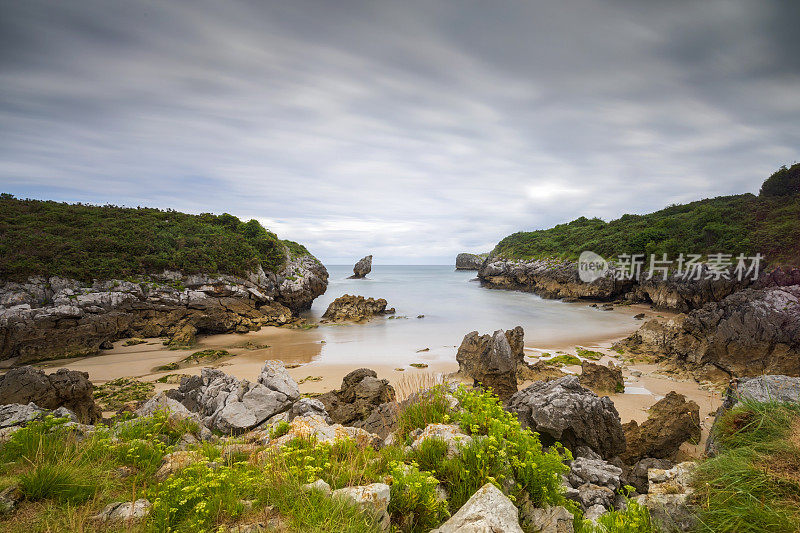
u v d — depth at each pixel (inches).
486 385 917.2
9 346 1424.7
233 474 196.1
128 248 2062.0
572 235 4365.2
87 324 1576.0
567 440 516.7
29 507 174.7
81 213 2438.5
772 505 159.0
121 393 1013.2
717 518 168.6
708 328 1212.5
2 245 1754.4
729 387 299.6
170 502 172.4
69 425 288.5
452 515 173.5
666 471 225.5
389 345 1659.7
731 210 2847.0
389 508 174.6
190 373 1237.7
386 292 3929.6
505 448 198.7
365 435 305.0
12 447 239.5
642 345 1438.2
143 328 1797.5
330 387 1058.7
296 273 2689.5
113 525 165.8
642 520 188.9
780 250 2137.1
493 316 2475.4
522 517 188.7
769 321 1090.1
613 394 981.8
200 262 2142.0
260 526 155.6
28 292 1617.9
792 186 2768.2
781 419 208.4
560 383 591.8
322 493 171.2
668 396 710.5
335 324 2229.3
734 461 188.5
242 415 493.0
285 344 1704.0
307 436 271.7
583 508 310.0
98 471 212.5
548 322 2244.1
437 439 220.1
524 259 4239.7
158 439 326.3
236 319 2021.4
